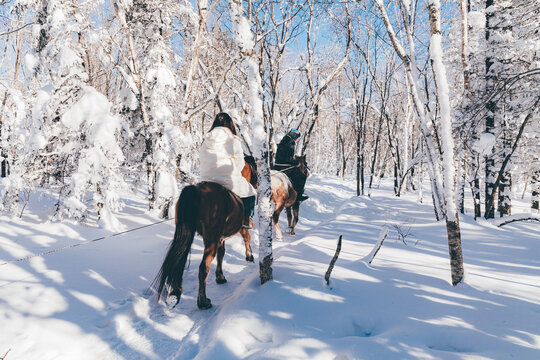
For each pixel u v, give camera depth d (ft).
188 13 35.86
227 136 17.94
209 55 42.93
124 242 23.73
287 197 28.02
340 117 103.81
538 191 44.68
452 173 14.56
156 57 33.78
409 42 17.13
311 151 145.28
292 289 13.73
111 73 41.27
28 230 24.12
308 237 24.77
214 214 14.98
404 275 15.83
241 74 43.88
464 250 21.84
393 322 11.52
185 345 11.50
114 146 27.84
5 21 38.55
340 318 11.75
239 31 14.73
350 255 19.58
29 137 27.68
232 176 17.92
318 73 57.11
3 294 14.08
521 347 9.64
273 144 40.40
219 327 11.68
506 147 37.29
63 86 28.22
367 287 14.20
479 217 37.27
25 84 30.19
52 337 11.51
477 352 9.71
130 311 13.76
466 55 29.12
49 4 27.99
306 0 37.24
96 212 31.78
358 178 60.64
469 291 14.03
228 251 24.00
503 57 34.81
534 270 17.54
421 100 16.80
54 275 16.58
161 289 13.29
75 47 29.43
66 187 29.27
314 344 10.17
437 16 14.19
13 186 27.04
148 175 33.68
